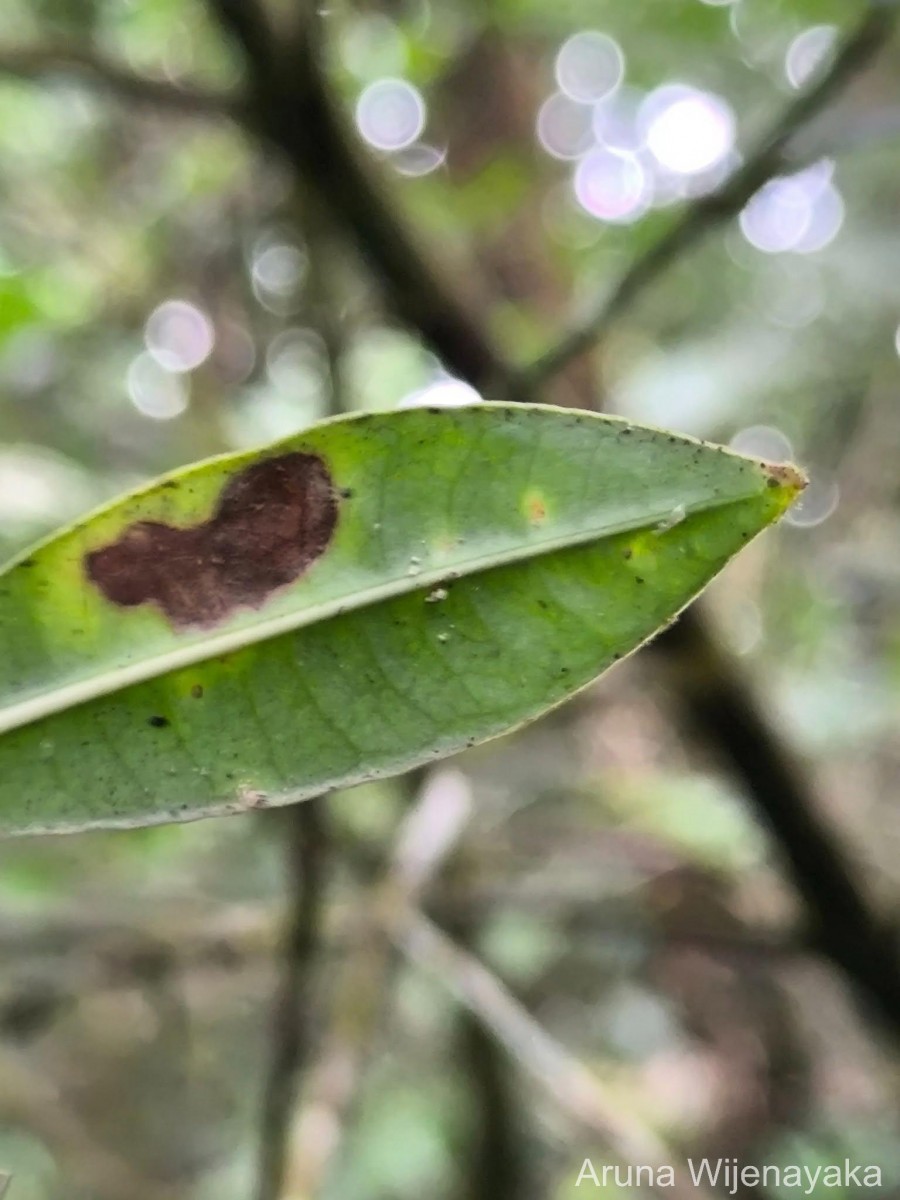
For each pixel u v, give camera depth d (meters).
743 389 0.48
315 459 0.19
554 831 0.66
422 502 0.18
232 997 0.68
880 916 0.43
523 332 0.43
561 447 0.18
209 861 0.62
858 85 0.43
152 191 0.54
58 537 0.19
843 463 0.67
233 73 0.39
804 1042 0.72
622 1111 0.40
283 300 0.50
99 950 0.48
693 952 0.67
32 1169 0.65
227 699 0.19
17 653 0.19
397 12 0.42
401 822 0.49
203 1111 0.78
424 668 0.18
